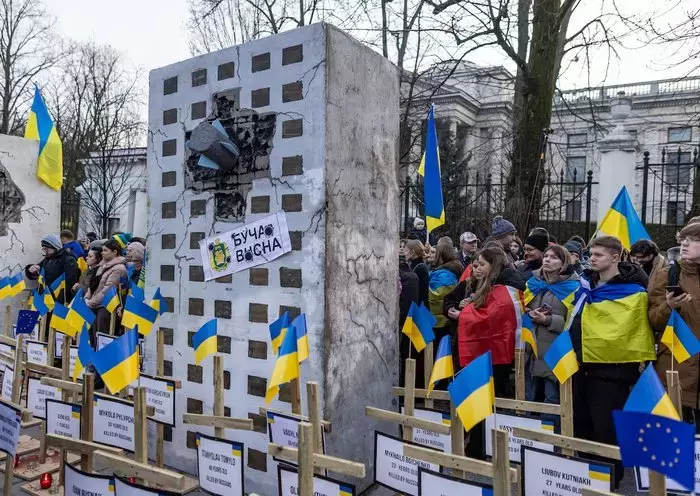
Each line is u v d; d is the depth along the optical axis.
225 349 3.83
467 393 2.57
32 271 7.36
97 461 2.86
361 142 3.68
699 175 10.24
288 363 2.94
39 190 7.71
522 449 2.79
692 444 1.78
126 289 6.32
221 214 3.87
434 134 4.98
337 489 2.70
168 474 2.62
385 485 3.13
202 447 3.31
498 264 4.02
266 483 3.60
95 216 16.81
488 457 3.40
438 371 3.03
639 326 3.44
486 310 3.94
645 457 1.88
